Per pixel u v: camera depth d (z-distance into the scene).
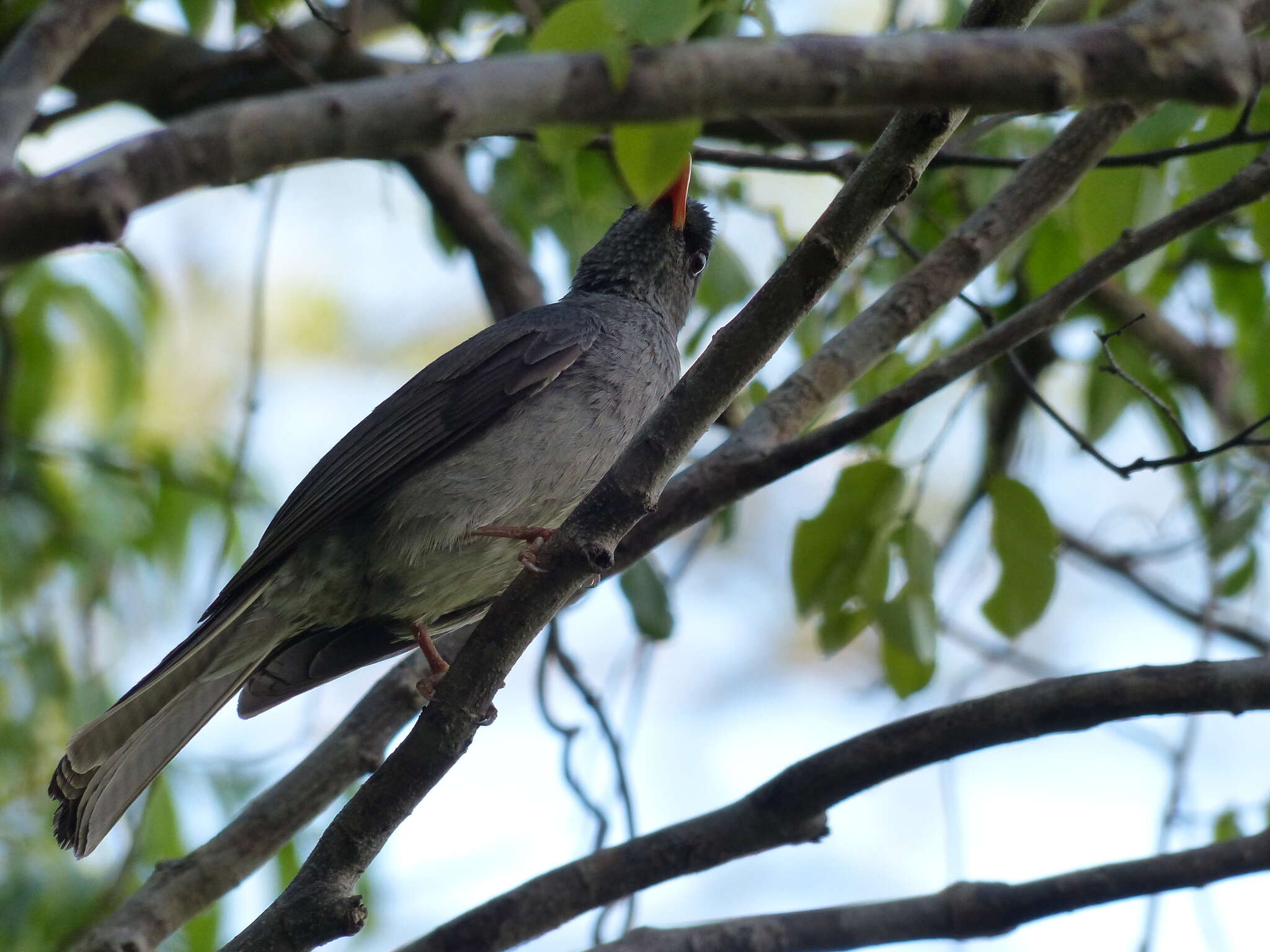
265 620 9.86
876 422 8.66
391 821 7.42
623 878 7.89
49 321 13.27
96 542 12.75
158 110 12.13
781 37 5.70
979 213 9.36
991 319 9.28
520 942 7.84
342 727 9.45
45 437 13.38
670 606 10.28
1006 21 6.23
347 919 7.30
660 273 11.47
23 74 6.25
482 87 4.69
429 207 13.51
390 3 12.21
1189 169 9.30
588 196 11.78
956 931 7.71
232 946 7.27
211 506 13.23
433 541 9.81
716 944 7.69
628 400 10.49
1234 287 12.41
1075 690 7.55
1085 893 7.66
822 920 7.81
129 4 11.96
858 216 6.48
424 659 9.80
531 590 7.26
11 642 12.50
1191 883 7.63
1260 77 6.74
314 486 10.04
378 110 4.59
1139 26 4.86
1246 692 7.39
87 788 8.59
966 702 7.77
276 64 11.89
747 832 7.90
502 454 9.99
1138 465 8.53
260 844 8.96
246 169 4.52
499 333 10.47
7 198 4.11
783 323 6.76
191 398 17.72
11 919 10.90
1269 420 8.27
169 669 9.02
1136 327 13.24
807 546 9.43
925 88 4.77
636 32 5.16
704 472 8.92
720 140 12.28
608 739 10.16
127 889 11.12
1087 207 9.16
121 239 4.24
